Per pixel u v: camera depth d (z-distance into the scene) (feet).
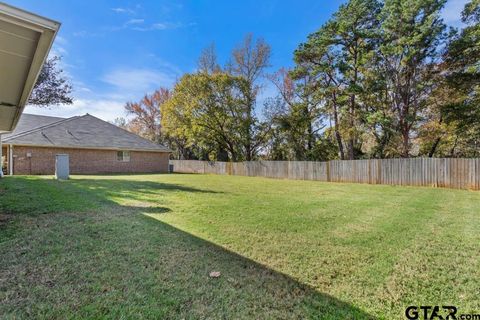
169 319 6.00
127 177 44.24
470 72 39.91
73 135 54.90
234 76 72.08
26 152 47.24
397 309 6.77
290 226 14.23
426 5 41.60
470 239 12.41
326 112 59.98
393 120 48.32
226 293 7.22
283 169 54.54
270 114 72.33
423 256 10.28
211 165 70.85
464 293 7.59
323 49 53.01
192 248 10.47
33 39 8.62
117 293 6.96
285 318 6.22
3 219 13.50
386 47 45.70
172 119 74.43
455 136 46.68
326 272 8.78
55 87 40.86
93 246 10.21
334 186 36.86
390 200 23.89
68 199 19.48
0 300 6.41
